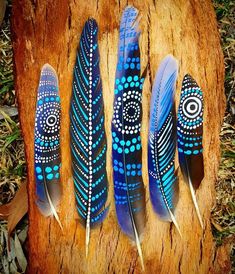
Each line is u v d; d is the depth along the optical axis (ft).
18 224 1.03
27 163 0.88
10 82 1.07
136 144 0.88
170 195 0.88
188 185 0.89
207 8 0.91
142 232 0.88
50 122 0.87
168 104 0.88
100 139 0.88
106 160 0.88
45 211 0.88
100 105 0.88
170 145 0.88
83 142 0.88
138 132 0.88
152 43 0.89
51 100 0.88
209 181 0.90
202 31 0.90
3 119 1.07
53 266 0.88
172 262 0.89
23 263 1.02
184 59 0.89
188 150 0.89
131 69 0.88
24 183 1.00
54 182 0.88
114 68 0.88
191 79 0.89
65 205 0.88
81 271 0.88
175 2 0.90
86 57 0.88
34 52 0.88
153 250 0.88
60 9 0.89
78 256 0.88
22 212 1.00
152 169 0.88
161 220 0.88
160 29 0.89
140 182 0.88
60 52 0.88
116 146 0.88
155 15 0.89
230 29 1.10
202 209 0.90
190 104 0.89
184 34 0.90
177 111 0.89
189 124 0.89
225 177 1.05
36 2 0.89
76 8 0.89
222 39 1.09
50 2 0.89
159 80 0.88
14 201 1.00
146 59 0.88
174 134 0.89
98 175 0.88
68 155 0.88
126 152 0.87
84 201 0.88
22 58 0.88
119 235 0.88
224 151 1.06
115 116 0.88
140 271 0.88
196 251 0.90
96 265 0.88
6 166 1.05
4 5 1.06
